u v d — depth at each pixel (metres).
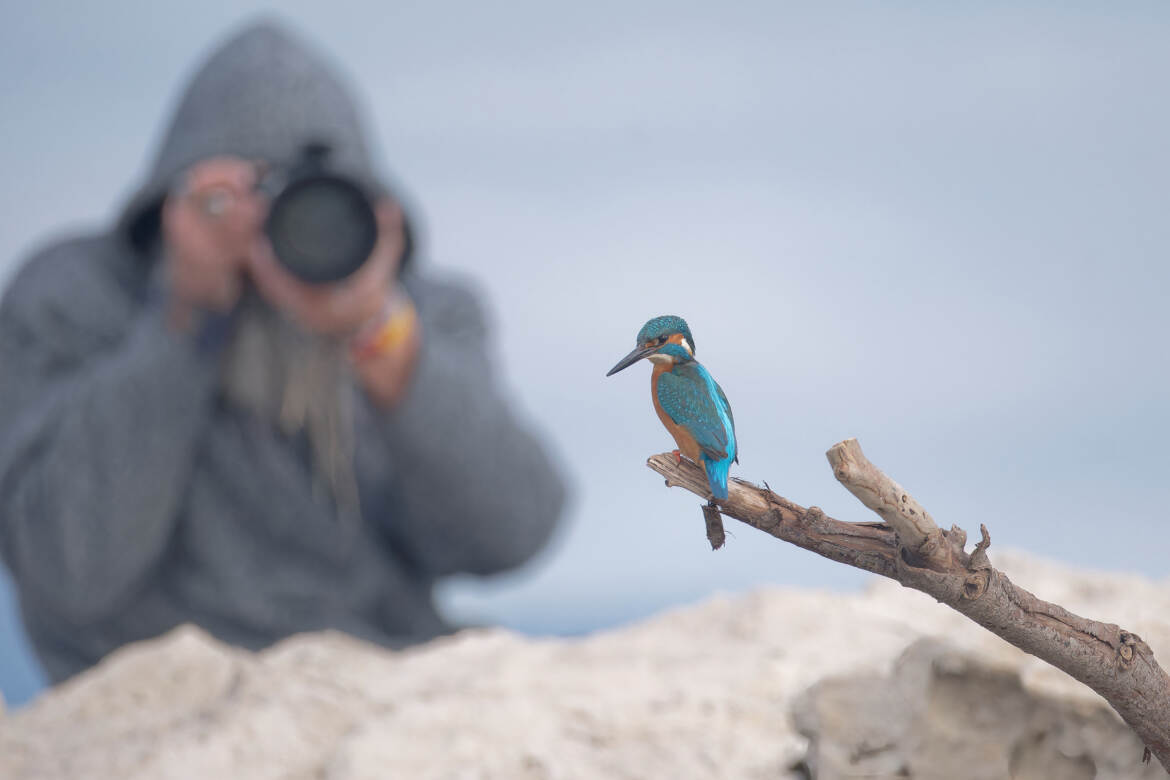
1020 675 4.41
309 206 9.55
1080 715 4.31
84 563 10.82
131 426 10.56
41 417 10.98
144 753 5.35
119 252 12.20
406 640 12.27
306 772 5.21
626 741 5.21
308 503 11.55
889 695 4.71
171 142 11.50
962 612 3.45
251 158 10.86
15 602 12.20
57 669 11.86
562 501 13.29
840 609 6.77
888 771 4.55
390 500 12.37
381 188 10.45
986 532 3.31
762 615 6.66
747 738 5.24
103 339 11.67
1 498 11.22
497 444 12.03
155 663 6.20
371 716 5.57
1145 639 4.64
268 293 10.37
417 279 13.34
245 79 11.12
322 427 11.11
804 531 3.49
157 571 11.55
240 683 6.03
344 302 10.12
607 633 6.74
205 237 10.23
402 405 11.29
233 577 11.52
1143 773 4.16
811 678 5.75
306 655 6.52
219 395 11.12
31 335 11.64
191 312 10.54
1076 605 5.13
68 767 5.31
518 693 5.56
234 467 11.32
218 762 5.27
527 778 4.92
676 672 5.84
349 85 12.20
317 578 11.81
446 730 5.20
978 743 4.51
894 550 3.41
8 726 5.85
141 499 10.73
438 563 12.66
